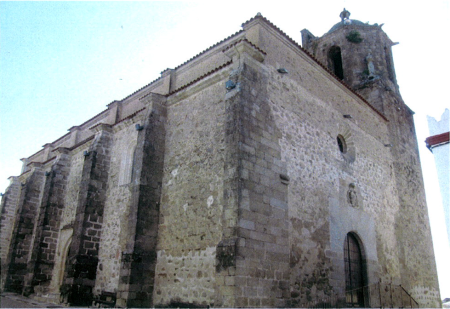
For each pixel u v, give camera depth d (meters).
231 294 9.84
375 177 18.84
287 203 12.52
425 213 22.98
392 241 18.59
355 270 15.59
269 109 13.02
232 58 13.12
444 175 8.30
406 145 23.31
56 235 20.64
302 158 13.94
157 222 14.12
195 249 12.35
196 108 14.38
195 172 13.41
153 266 13.47
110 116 22.11
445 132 8.55
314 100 15.77
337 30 25.77
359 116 19.22
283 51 14.76
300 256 12.48
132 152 17.44
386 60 26.17
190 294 11.93
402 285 18.20
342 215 15.27
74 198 20.55
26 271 21.78
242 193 10.94
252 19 14.20
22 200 24.44
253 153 11.78
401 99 24.91
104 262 16.02
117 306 12.73
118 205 16.66
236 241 10.31
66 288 15.59
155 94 15.61
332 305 13.23
